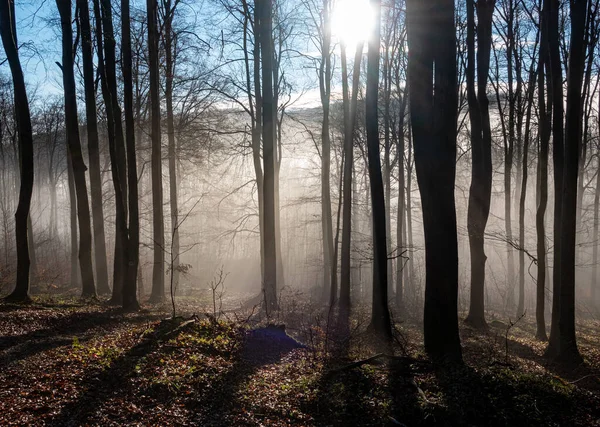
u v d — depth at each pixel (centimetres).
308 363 994
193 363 902
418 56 1059
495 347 1293
